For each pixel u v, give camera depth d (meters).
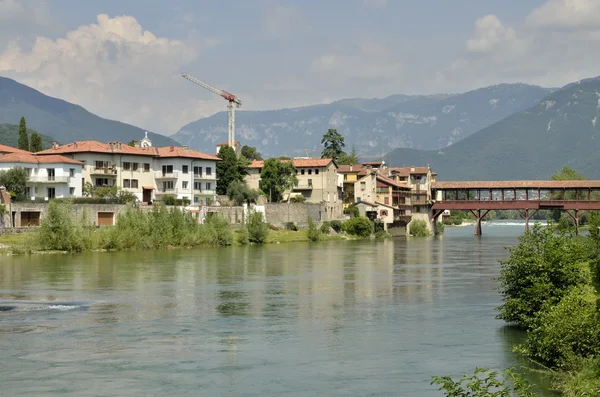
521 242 51.38
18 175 142.50
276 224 174.88
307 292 70.69
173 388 36.78
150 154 169.00
